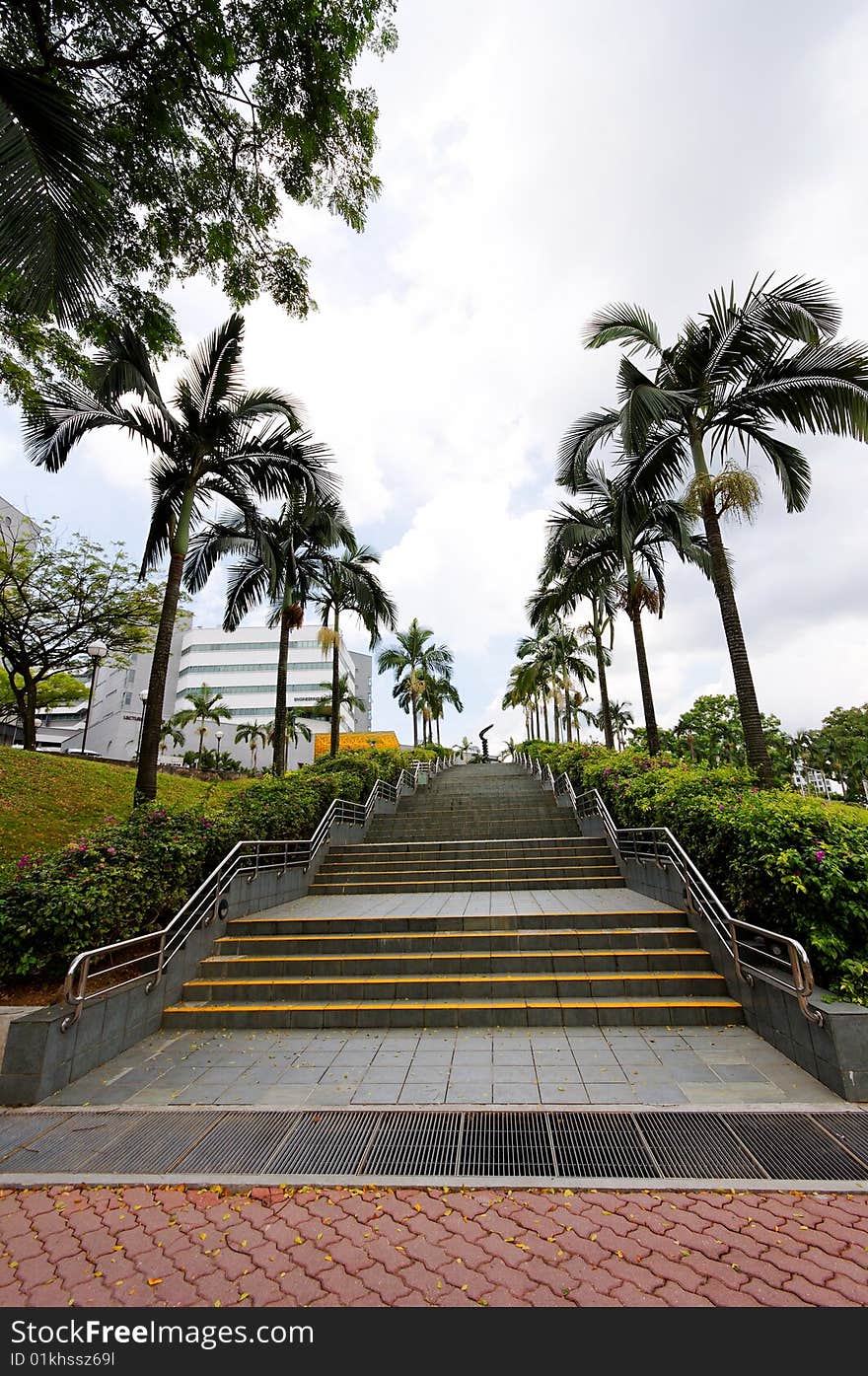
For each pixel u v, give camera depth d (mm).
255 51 5238
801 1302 2076
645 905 7023
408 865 9812
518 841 10383
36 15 4746
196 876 6762
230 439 9570
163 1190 2943
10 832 10070
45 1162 3207
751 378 8227
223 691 60188
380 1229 2582
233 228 6324
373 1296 2184
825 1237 2428
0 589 17062
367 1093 3885
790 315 7613
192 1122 3598
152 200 5945
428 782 22578
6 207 3518
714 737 38438
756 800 5621
